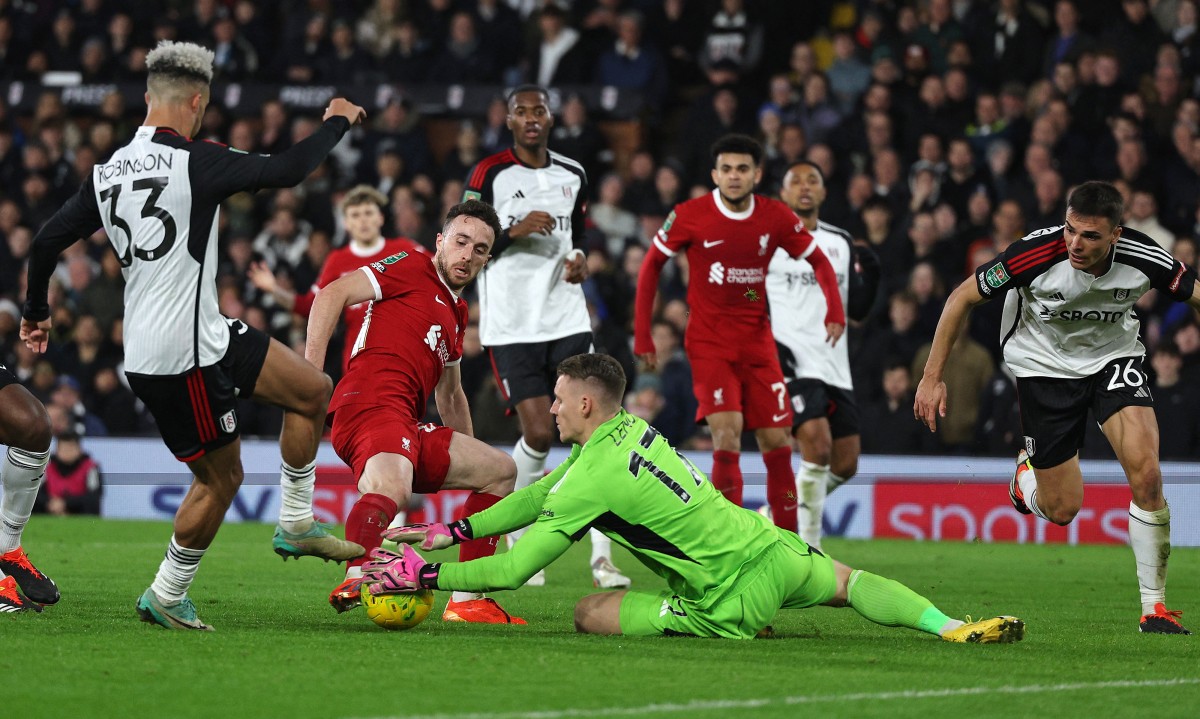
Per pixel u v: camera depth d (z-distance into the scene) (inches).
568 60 2417.6
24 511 871.7
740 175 1165.7
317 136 746.8
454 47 2495.1
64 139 2504.9
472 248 871.7
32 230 2317.9
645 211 2174.0
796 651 741.3
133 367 745.6
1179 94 2130.9
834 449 1379.2
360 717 550.9
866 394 1893.5
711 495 783.1
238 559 1354.6
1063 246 872.9
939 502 1784.0
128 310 749.3
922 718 569.6
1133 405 903.1
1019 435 1797.5
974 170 2091.5
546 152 1205.1
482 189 1186.6
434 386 898.7
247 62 2578.7
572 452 796.0
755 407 1210.0
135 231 737.0
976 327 1936.5
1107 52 2129.7
